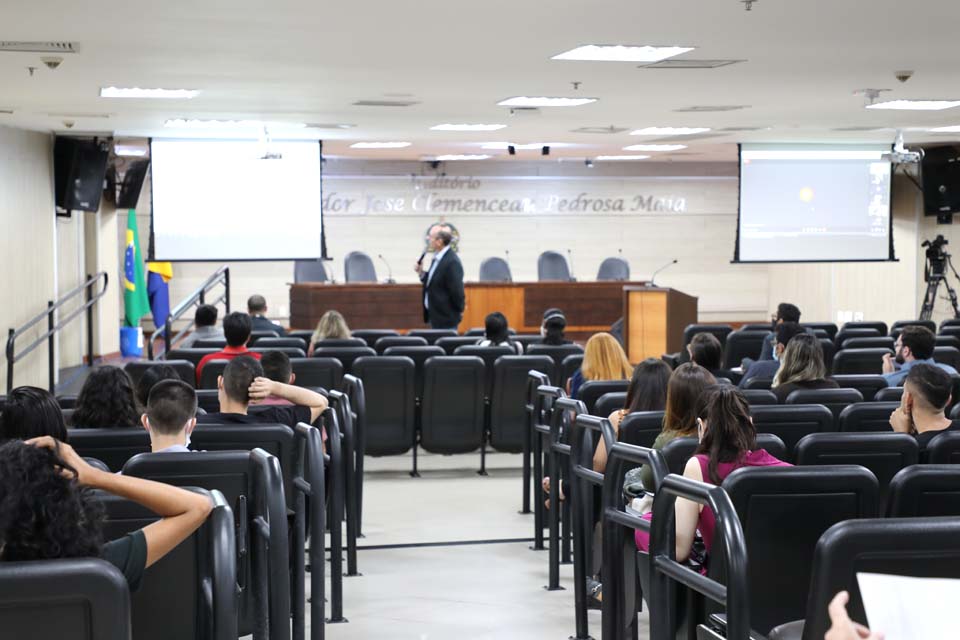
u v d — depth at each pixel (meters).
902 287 17.09
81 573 1.78
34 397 3.15
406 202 19.78
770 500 2.89
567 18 6.09
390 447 7.81
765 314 21.11
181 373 7.09
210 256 12.83
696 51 7.29
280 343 8.88
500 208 20.09
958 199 15.45
